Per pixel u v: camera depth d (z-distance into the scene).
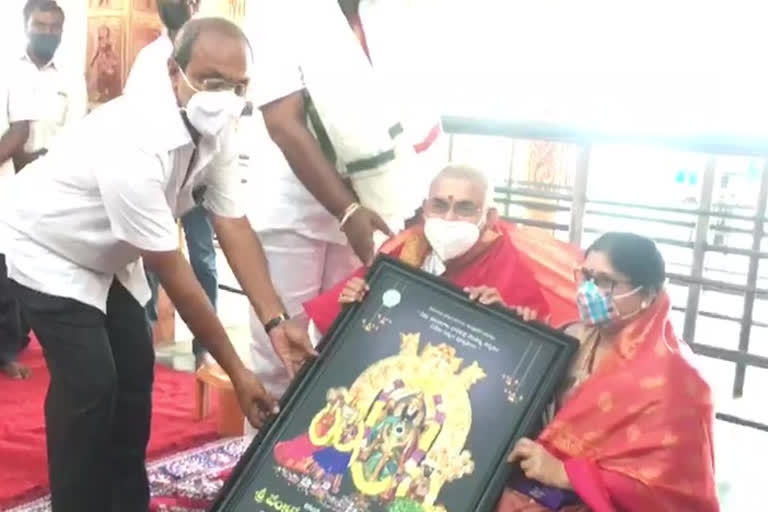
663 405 1.49
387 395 1.62
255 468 1.61
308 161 1.88
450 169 1.79
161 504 2.38
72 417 1.94
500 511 1.52
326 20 1.89
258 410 1.91
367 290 1.73
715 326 4.71
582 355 1.63
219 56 1.69
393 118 1.92
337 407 1.63
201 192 1.96
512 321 1.64
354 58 1.89
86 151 1.85
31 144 3.45
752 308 3.41
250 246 1.98
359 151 1.88
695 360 1.58
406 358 1.65
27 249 1.91
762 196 3.13
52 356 1.94
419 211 2.00
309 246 2.09
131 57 4.91
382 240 1.98
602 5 6.44
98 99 4.97
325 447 1.60
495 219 1.83
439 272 1.84
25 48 3.52
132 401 2.10
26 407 3.11
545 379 1.57
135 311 2.07
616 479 1.47
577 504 1.52
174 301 1.85
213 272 3.62
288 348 1.86
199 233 3.52
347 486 1.56
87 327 1.91
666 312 1.59
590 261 1.58
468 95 6.19
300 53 1.88
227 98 1.71
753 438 3.01
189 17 3.26
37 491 2.48
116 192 1.72
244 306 4.76
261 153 2.15
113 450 2.12
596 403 1.52
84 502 2.00
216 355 1.91
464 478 1.51
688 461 1.48
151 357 2.13
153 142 1.72
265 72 1.91
